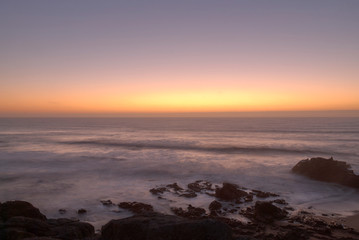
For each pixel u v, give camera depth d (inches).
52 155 1311.5
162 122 6240.2
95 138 2252.7
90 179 855.1
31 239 234.1
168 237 223.8
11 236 274.2
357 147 1600.6
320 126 3713.1
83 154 1350.9
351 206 607.2
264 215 522.6
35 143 1854.1
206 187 762.8
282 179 868.6
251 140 2071.9
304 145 1717.5
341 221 505.4
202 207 597.9
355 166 1055.6
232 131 3097.9
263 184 811.4
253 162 1147.3
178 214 546.9
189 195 682.2
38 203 620.7
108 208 587.8
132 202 617.0
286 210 574.2
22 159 1192.8
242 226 471.8
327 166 877.8
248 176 905.5
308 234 432.1
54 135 2576.3
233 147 1621.6
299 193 718.5
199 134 2719.0
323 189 757.3
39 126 4498.0
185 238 220.2
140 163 1115.3
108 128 3941.9
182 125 4724.4
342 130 2950.3
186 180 855.1
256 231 447.5
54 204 613.6
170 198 663.8
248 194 692.1
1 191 713.0
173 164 1096.2
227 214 547.8
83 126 4530.0
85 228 362.0
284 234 429.1
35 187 754.2
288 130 3073.3
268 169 1008.2
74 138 2246.6
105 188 753.6
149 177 889.5
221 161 1169.4
